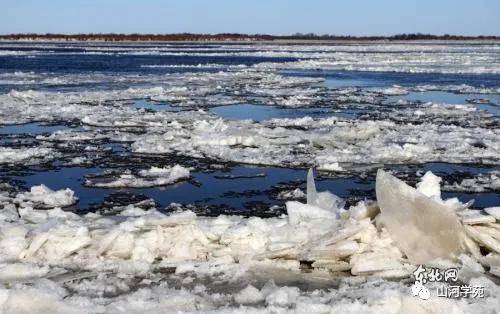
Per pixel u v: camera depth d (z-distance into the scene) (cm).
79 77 3931
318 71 4694
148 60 6347
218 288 571
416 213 637
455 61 5709
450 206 696
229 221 744
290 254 634
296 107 2531
